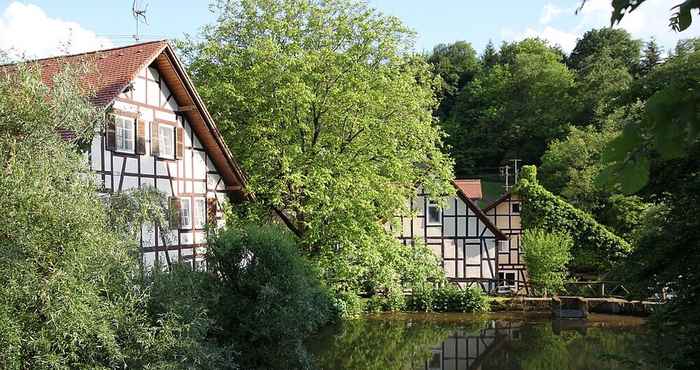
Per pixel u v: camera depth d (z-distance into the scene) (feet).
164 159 54.54
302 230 69.72
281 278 46.47
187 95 55.67
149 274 37.93
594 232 95.61
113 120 46.98
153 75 53.67
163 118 54.65
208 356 35.70
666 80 27.30
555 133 147.84
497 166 163.73
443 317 81.20
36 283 26.96
